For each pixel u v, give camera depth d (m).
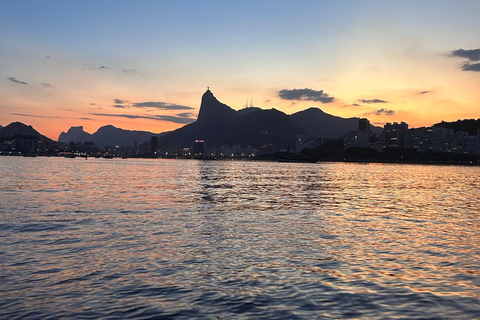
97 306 13.18
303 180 104.38
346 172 181.50
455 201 54.41
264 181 97.19
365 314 12.77
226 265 18.41
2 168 160.25
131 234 25.56
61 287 14.98
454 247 23.09
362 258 20.09
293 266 18.38
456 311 13.07
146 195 54.88
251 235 25.86
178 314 12.62
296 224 30.95
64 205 41.69
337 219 34.34
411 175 161.88
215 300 13.88
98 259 19.12
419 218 36.06
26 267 17.50
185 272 17.19
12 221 30.44
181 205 43.19
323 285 15.66
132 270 17.36
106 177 106.81
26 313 12.49
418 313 12.88
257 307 13.27
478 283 16.09
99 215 34.34
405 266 18.64
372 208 43.62
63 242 22.83
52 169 162.50
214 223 30.77
